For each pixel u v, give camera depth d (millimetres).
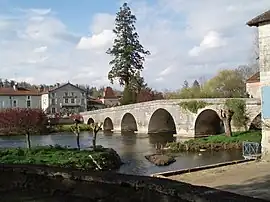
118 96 102812
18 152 24562
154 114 48750
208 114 40562
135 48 59312
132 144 36938
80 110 95375
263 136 21031
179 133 43031
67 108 94625
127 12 59000
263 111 21031
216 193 3707
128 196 4320
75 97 95688
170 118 51094
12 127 43656
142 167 23531
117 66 59406
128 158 27531
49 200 4785
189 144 31578
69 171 5062
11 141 41812
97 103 101062
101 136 48281
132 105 53469
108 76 60344
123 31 59000
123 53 58844
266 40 20734
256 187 13398
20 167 5480
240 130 35406
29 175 5297
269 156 20641
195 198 3627
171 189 3902
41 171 5203
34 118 43750
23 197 4930
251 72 62094
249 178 15227
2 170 5504
